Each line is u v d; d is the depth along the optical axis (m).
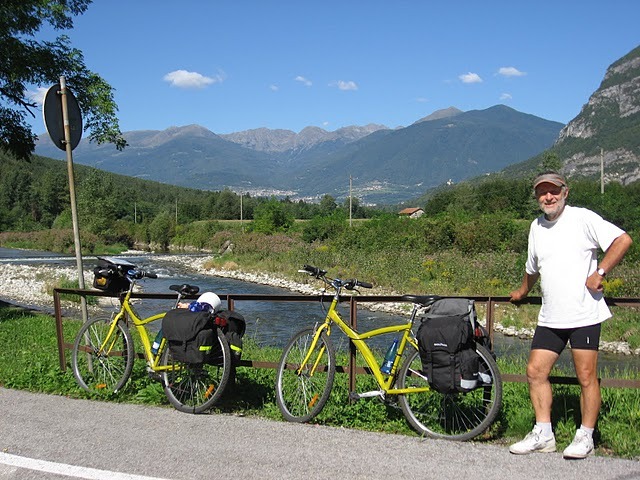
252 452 4.02
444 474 3.60
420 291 21.12
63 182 98.88
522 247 26.30
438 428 4.41
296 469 3.71
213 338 4.92
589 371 3.89
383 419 4.64
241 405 5.17
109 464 3.85
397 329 4.65
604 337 13.39
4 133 14.86
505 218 30.34
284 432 4.44
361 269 26.39
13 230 88.62
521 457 3.89
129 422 4.74
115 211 76.94
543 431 3.99
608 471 3.62
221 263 38.84
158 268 39.59
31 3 13.63
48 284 24.50
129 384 5.70
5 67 13.68
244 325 5.30
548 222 4.14
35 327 10.73
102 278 5.81
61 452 4.07
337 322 4.89
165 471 3.71
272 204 52.53
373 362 4.72
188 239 67.56
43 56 13.98
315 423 4.68
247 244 42.62
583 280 3.93
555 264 4.00
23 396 5.61
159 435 4.40
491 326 4.78
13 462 3.91
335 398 4.96
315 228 42.78
